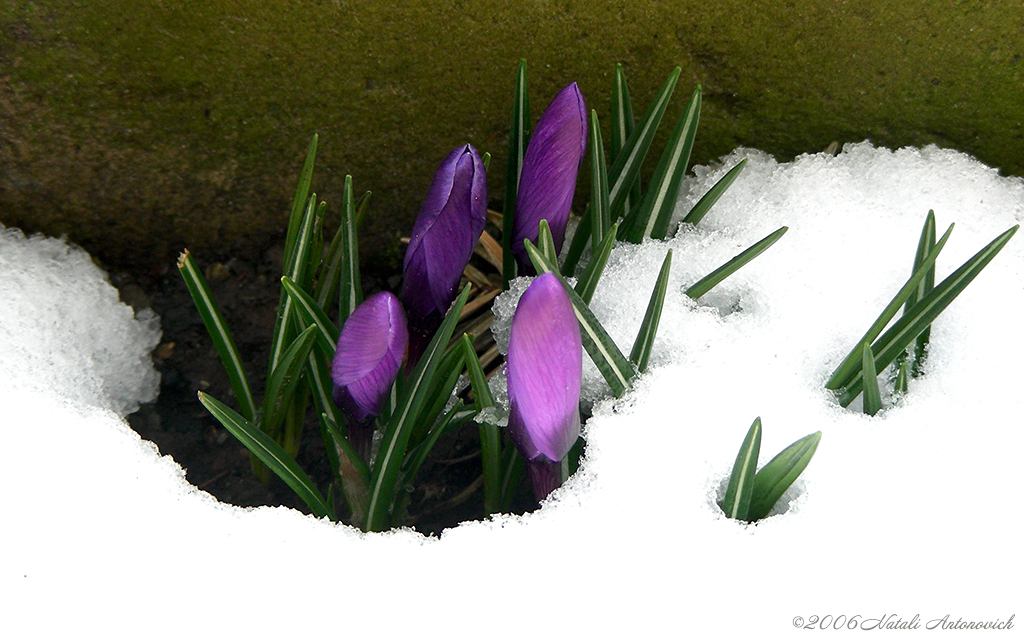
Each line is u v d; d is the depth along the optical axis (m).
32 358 0.70
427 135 0.73
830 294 0.70
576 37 0.71
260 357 0.74
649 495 0.65
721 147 0.75
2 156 0.71
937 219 0.72
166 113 0.71
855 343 0.69
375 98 0.72
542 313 0.60
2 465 0.65
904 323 0.66
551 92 0.73
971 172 0.73
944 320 0.69
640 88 0.73
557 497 0.65
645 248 0.71
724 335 0.69
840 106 0.73
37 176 0.72
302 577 0.64
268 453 0.66
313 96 0.72
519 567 0.64
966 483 0.65
